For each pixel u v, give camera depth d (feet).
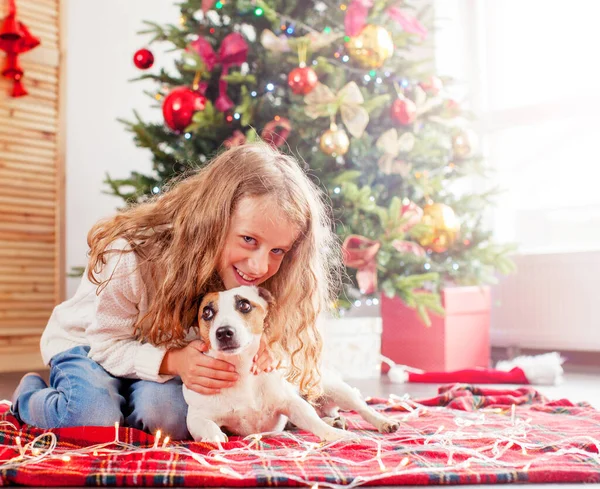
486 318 12.25
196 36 11.36
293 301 5.57
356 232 10.16
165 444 4.70
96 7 14.85
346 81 10.93
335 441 4.92
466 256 11.55
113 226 5.63
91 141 14.69
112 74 15.05
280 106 10.37
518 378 10.21
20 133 13.65
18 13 13.53
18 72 13.16
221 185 5.15
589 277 13.05
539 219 15.01
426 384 10.32
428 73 11.39
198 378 4.96
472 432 5.45
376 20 11.08
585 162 14.24
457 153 11.68
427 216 10.63
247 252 5.09
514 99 15.53
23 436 5.09
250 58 10.85
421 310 10.45
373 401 7.53
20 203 13.62
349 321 11.02
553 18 14.83
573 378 11.07
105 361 5.38
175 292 5.20
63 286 14.07
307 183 5.70
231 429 5.26
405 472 4.00
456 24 15.90
